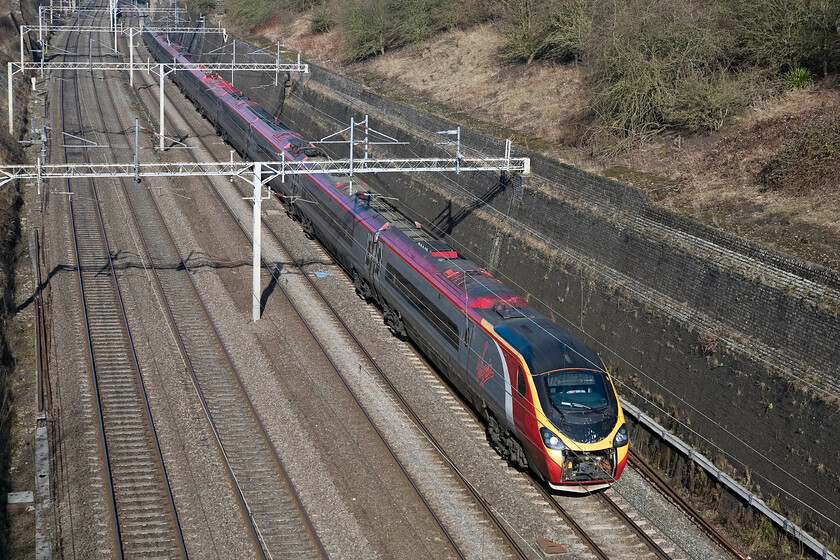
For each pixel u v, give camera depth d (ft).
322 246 132.16
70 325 100.48
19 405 83.46
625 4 131.75
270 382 89.56
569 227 98.37
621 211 91.25
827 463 64.54
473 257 116.47
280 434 79.51
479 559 63.87
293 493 70.23
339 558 62.95
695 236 81.35
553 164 102.63
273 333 101.24
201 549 63.21
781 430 68.74
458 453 79.00
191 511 67.56
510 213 110.11
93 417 81.15
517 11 166.71
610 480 72.13
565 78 148.46
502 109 145.69
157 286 112.57
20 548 62.90
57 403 83.61
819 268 68.39
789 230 79.97
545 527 68.74
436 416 85.40
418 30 197.47
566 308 97.19
